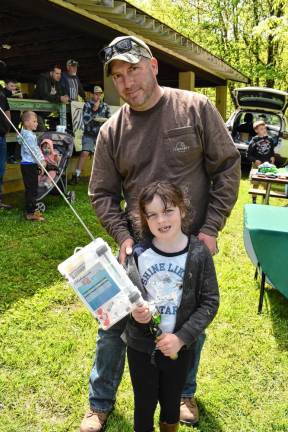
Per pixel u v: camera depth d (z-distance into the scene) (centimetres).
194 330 154
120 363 202
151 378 165
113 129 188
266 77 1841
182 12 2055
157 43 850
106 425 209
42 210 555
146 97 172
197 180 183
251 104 1098
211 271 160
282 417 216
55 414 215
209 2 1967
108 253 144
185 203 163
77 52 1034
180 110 176
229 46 1934
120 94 175
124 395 229
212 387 235
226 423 212
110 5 595
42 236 466
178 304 158
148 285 159
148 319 145
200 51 977
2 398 222
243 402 226
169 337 151
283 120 1073
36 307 312
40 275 367
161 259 159
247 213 333
